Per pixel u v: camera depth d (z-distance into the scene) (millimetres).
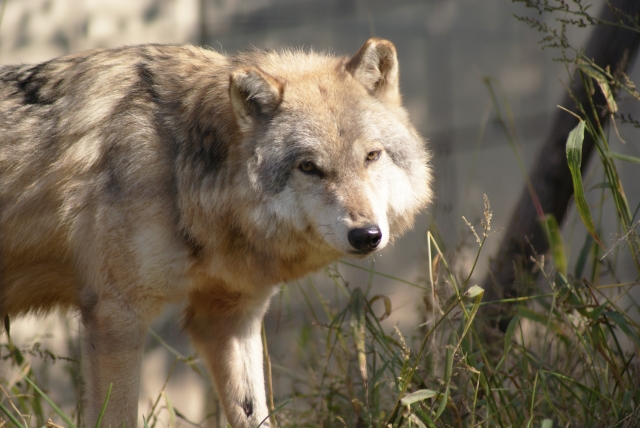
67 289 7922
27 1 11742
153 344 12000
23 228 7562
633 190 14445
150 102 7277
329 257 7527
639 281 7512
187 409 12398
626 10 9055
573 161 6984
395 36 13789
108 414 7062
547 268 10898
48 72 7785
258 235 7055
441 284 8258
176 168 7043
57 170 7348
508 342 7047
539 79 14922
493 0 14633
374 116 7168
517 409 7391
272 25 12906
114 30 12188
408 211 7469
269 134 6969
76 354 9703
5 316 8180
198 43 12539
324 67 7570
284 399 9242
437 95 14117
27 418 8703
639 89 14227
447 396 6453
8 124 7582
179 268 7141
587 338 8000
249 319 7984
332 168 6801
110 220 7020
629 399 6988
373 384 7531
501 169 14469
